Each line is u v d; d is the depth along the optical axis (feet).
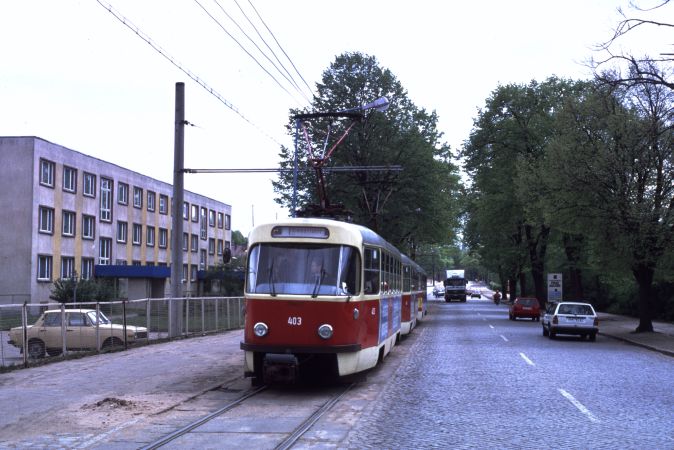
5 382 44.83
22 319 53.16
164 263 227.61
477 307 227.61
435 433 29.58
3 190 153.69
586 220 99.91
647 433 29.78
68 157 168.96
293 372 40.78
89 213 179.11
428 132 162.30
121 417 33.01
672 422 32.37
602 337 100.53
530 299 142.20
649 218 91.56
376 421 32.42
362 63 150.82
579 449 26.68
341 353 41.65
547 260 198.59
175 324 82.74
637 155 91.20
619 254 98.32
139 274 180.55
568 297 199.11
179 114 84.58
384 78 149.18
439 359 62.39
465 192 204.23
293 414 34.30
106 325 65.51
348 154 146.51
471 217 211.61
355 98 148.15
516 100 163.12
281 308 41.55
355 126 145.59
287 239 43.09
